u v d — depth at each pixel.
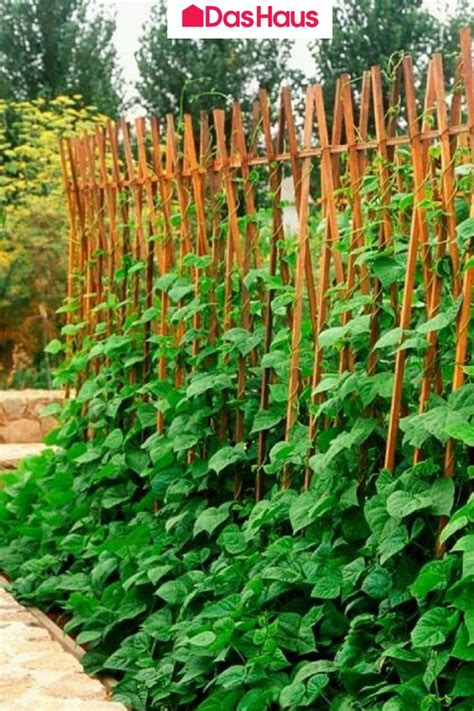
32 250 15.70
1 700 4.33
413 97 3.89
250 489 5.11
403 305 3.91
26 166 17.11
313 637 4.01
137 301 6.20
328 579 3.99
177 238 6.33
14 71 22.48
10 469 10.50
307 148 4.54
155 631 4.67
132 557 5.23
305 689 3.75
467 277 3.63
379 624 3.79
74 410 6.69
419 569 3.81
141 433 5.97
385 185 4.15
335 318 4.59
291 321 4.75
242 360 5.07
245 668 3.98
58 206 15.74
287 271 4.84
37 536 6.43
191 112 20.59
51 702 4.30
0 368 16.34
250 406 5.04
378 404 4.17
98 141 6.55
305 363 4.66
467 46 3.63
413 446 3.90
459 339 3.68
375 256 4.05
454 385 3.71
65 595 5.76
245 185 5.00
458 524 3.38
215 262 5.35
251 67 20.75
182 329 5.65
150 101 21.05
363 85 4.30
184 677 4.25
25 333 16.08
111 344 6.15
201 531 5.00
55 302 15.94
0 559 6.44
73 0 22.81
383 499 3.86
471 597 3.35
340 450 4.05
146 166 5.98
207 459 5.28
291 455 4.47
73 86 22.58
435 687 3.40
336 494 4.15
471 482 3.77
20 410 12.23
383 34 19.94
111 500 5.79
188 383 5.56
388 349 4.27
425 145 3.93
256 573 4.39
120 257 6.47
